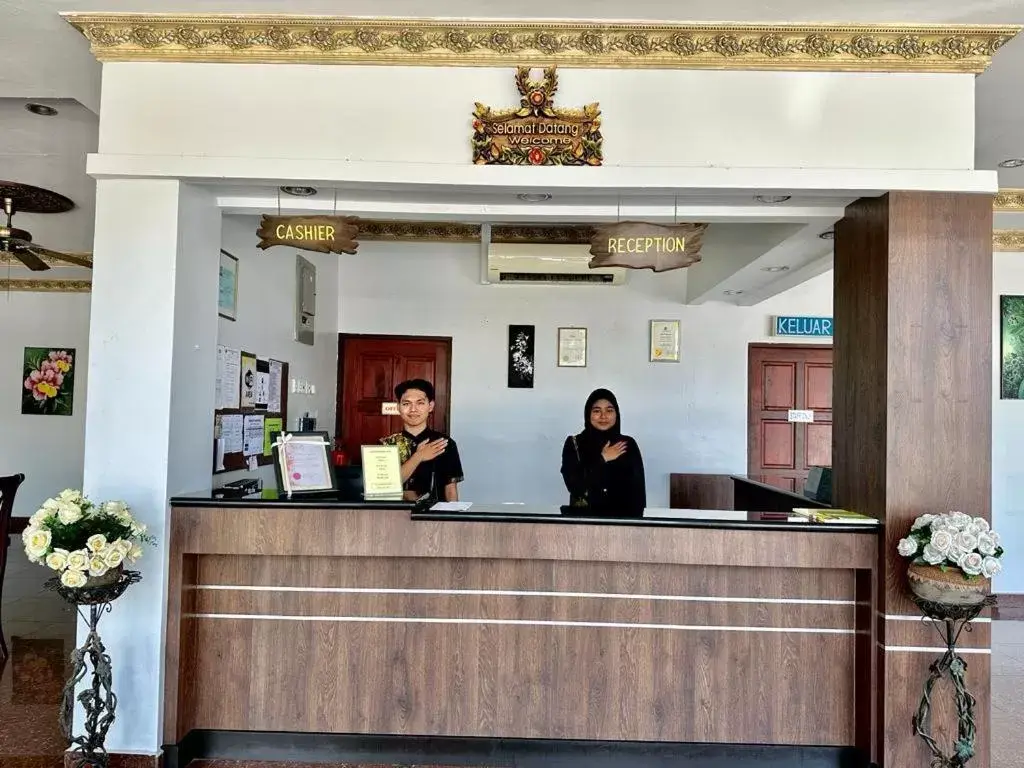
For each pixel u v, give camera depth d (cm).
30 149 425
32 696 365
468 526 304
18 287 827
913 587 280
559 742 313
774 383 645
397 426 648
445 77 300
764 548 300
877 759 296
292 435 329
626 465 398
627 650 314
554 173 296
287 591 318
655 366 647
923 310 296
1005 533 589
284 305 485
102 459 298
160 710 297
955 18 280
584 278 620
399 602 317
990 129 378
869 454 309
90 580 264
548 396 649
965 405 294
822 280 645
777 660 312
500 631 315
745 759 311
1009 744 332
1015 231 585
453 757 314
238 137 300
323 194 326
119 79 300
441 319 652
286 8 283
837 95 297
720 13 281
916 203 296
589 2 274
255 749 315
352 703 316
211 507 303
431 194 321
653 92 299
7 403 825
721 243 521
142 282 300
